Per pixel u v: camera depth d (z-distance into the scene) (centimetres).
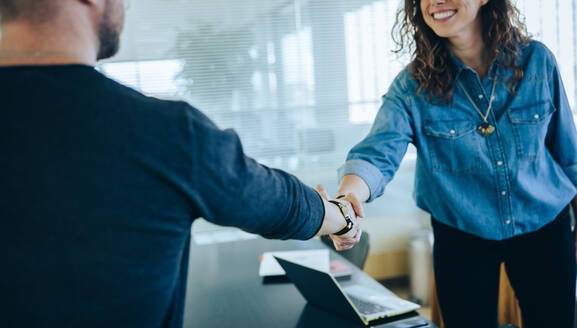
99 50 75
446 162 154
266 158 413
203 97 400
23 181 62
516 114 147
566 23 356
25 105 63
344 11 411
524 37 149
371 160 147
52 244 62
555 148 158
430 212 162
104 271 64
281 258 138
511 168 148
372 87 420
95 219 63
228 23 398
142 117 66
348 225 114
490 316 156
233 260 199
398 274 375
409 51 158
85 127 64
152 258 67
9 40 66
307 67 411
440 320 219
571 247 156
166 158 66
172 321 75
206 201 70
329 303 132
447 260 159
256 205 75
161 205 66
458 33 140
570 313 154
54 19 66
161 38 391
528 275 155
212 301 152
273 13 403
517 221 150
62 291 63
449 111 151
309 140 416
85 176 63
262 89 407
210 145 69
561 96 152
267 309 142
